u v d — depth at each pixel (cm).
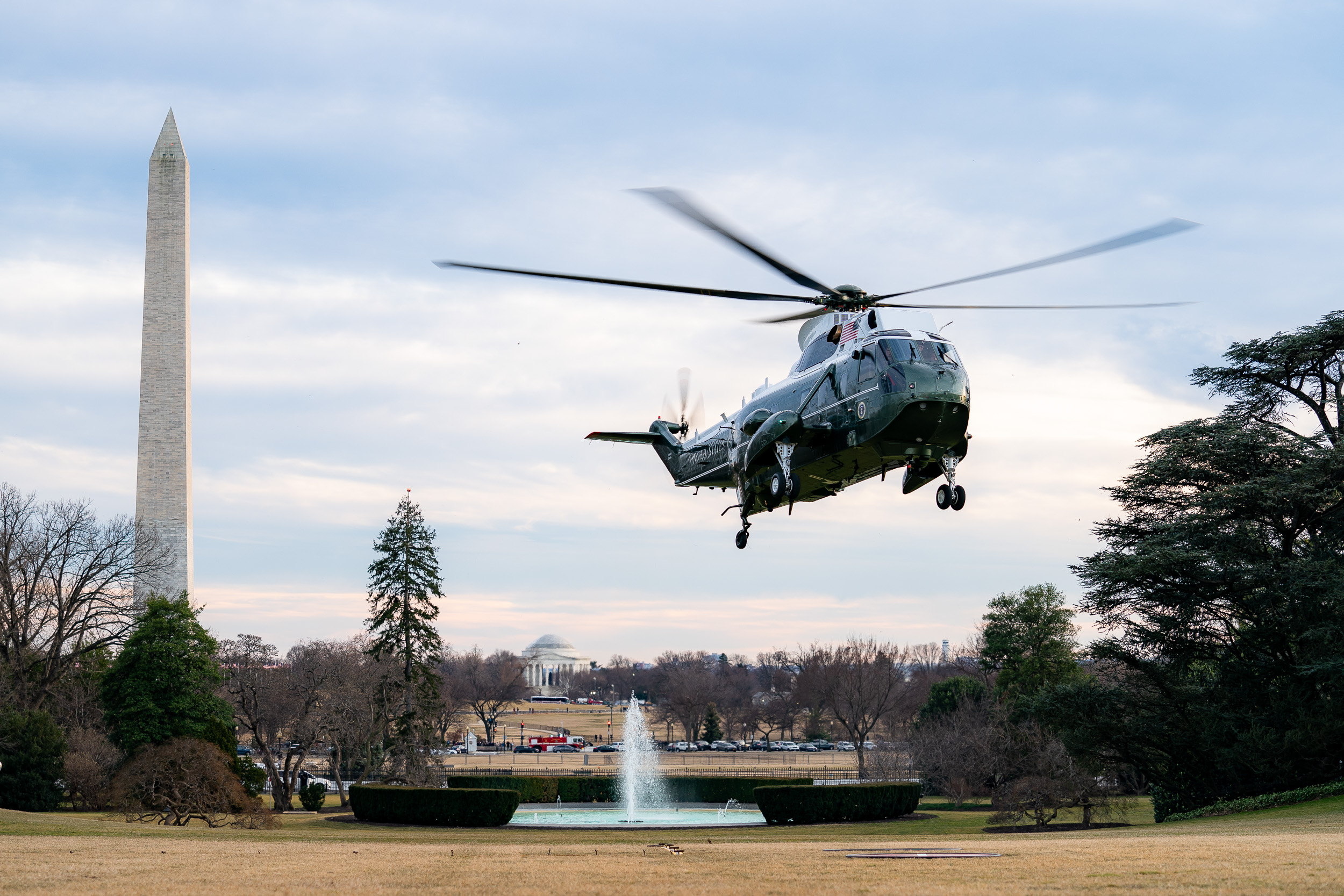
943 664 16075
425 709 6706
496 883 1288
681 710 16700
